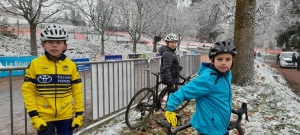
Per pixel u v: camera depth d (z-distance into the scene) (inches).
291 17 1119.6
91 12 1031.0
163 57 183.6
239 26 338.3
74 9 946.7
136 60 225.9
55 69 98.9
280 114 211.8
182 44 1900.8
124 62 207.0
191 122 95.3
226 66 86.8
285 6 1001.5
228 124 94.1
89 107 230.7
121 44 1423.5
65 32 99.8
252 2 331.6
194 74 452.8
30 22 692.7
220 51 84.7
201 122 90.2
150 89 185.3
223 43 87.0
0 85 298.4
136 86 230.4
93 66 168.1
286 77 682.8
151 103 189.8
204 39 1898.4
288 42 1470.2
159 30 1237.7
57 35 96.0
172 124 84.7
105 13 1029.8
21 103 244.4
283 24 1064.8
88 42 1256.2
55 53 98.2
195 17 1023.0
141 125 177.8
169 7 1194.6
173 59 185.0
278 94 300.2
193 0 1061.1
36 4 703.1
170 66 182.1
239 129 100.2
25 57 433.7
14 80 283.6
